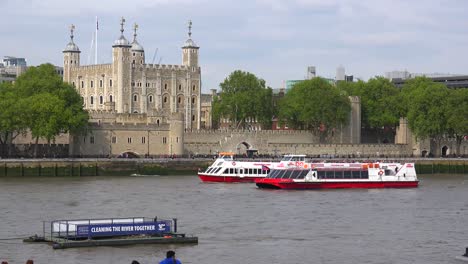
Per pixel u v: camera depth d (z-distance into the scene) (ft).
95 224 350.23
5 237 366.43
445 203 506.89
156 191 556.10
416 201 516.32
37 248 343.05
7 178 654.12
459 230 403.34
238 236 379.14
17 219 417.08
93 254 334.03
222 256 339.57
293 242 368.48
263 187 585.63
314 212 455.22
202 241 365.40
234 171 637.30
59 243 341.82
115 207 465.47
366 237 382.42
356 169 599.16
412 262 335.47
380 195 549.54
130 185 600.80
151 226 358.43
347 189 588.91
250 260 334.65
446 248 360.89
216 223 412.77
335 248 358.02
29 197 506.89
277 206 478.59
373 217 440.45
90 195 523.70
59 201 489.26
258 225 408.46
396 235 388.37
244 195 536.01
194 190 566.36
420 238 381.60
